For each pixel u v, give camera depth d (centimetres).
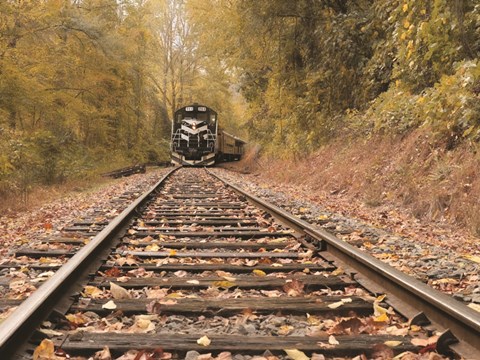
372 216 1012
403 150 1253
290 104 2244
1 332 287
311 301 410
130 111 3956
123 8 3428
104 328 357
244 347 314
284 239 711
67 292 422
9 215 1138
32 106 2095
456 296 432
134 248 650
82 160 2342
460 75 963
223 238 735
